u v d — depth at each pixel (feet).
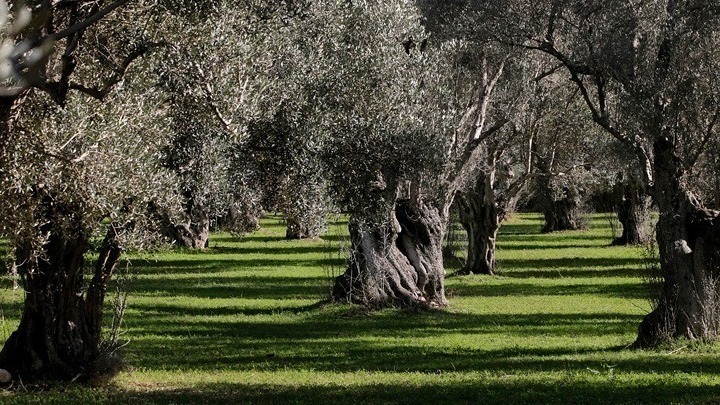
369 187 61.77
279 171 53.62
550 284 118.73
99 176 40.52
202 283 116.37
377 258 93.61
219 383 53.93
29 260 45.37
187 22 43.06
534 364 61.16
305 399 47.93
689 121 65.51
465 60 99.96
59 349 51.98
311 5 54.24
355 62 63.57
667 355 62.34
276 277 124.26
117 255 53.21
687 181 66.03
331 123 58.44
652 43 66.28
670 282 65.98
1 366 51.42
